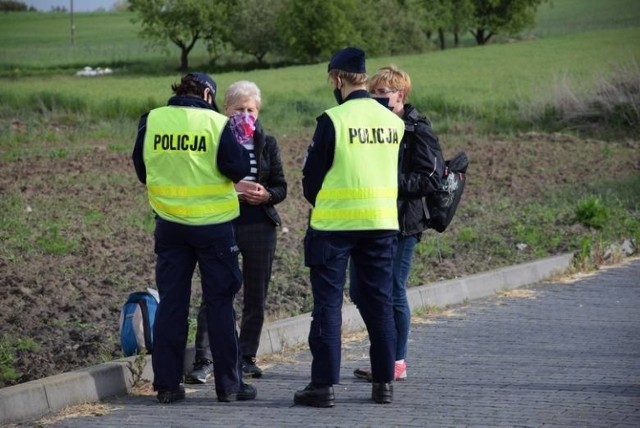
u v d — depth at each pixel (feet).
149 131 63.52
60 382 62.80
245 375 70.13
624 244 123.44
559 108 287.28
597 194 165.99
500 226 136.26
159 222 64.13
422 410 60.70
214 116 63.26
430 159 64.28
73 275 102.47
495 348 77.46
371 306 62.75
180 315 64.23
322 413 60.75
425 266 109.09
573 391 64.18
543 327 85.05
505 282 102.94
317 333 61.87
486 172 199.31
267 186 69.56
